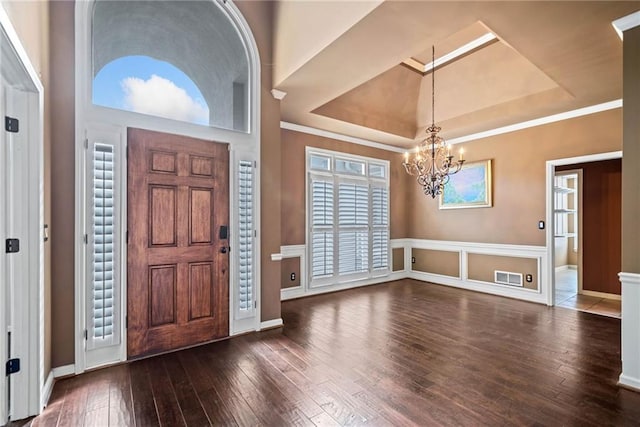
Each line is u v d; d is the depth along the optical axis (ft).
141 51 10.04
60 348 7.90
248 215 11.18
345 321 12.32
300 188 16.20
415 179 20.94
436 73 15.83
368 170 19.10
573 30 8.20
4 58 5.22
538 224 15.05
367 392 7.24
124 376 8.00
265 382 7.70
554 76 10.66
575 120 13.84
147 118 9.23
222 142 10.60
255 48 11.28
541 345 9.92
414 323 12.07
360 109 16.17
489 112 15.12
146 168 9.20
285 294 15.55
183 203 9.83
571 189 24.63
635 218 7.57
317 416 6.38
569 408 6.63
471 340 10.32
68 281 8.01
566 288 18.48
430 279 19.98
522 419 6.27
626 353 7.54
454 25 8.16
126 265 8.87
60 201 7.91
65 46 8.00
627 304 7.59
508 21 7.89
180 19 10.43
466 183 17.84
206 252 10.24
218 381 7.75
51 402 6.88
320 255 16.80
